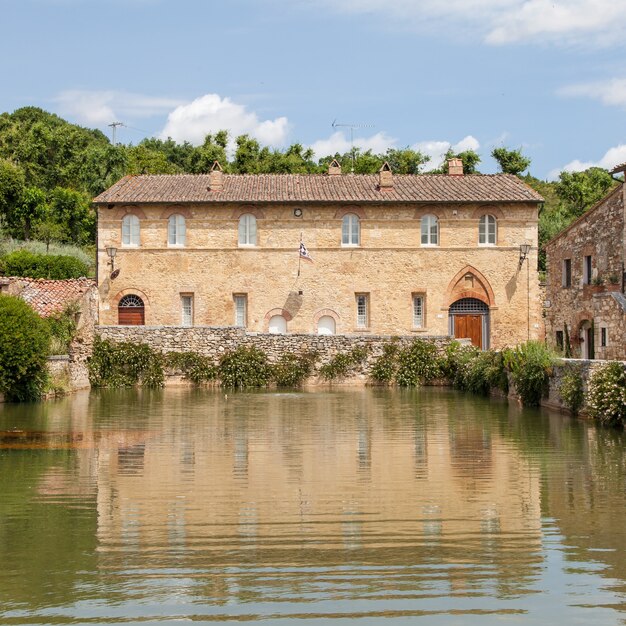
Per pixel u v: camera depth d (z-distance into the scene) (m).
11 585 10.57
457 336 46.03
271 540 12.40
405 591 10.37
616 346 29.39
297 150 74.06
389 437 22.64
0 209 64.25
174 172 78.25
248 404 31.34
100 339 39.72
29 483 16.38
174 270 45.50
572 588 10.48
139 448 20.69
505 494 15.42
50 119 98.19
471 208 45.81
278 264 45.69
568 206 66.62
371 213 45.75
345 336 40.38
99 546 12.12
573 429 23.92
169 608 9.86
